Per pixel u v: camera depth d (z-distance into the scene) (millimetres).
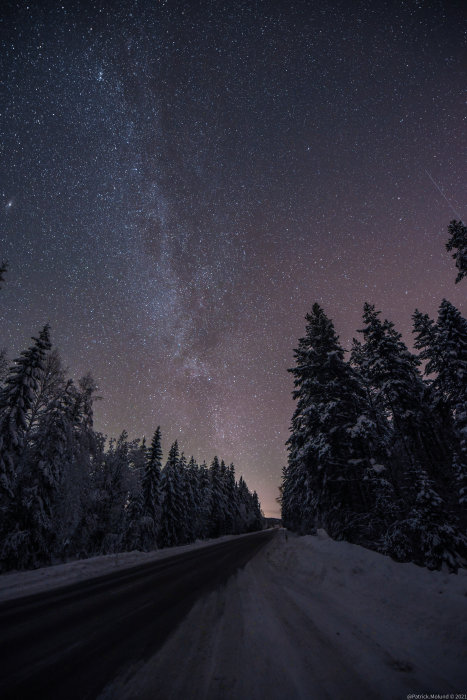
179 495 34062
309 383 15820
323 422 14234
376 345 16750
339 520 13859
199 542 35375
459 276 14922
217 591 7496
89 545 22891
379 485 12773
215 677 3293
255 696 2934
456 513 13930
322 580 7777
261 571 10609
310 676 3334
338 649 4016
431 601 5102
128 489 25047
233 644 4191
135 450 29500
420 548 12336
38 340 17578
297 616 5398
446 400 14703
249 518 72562
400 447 16859
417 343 19859
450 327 14992
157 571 10984
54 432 18078
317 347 17047
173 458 35906
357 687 3119
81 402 21438
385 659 3723
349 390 15656
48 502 16859
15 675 3318
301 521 27844
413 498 13586
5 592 7422
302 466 16188
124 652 3938
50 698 2873
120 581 9008
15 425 16203
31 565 16062
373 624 4855
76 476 19125
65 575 9734
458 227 14938
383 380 16234
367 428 13344
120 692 2986
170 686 3104
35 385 17172
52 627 4906
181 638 4414
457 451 15164
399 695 2977
